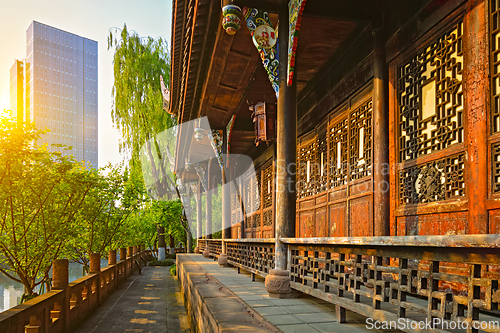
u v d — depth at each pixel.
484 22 3.47
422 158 4.29
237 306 4.17
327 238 3.29
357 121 5.87
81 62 133.25
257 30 4.94
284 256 4.76
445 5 3.99
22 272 7.79
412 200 4.47
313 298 4.61
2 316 4.08
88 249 11.77
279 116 4.88
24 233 7.33
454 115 3.90
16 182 6.71
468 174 3.58
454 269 3.71
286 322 3.36
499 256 1.65
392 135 4.91
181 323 7.77
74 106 128.88
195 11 5.71
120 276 14.16
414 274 2.22
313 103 7.70
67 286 6.50
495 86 3.38
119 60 11.70
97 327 7.39
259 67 7.15
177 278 15.48
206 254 14.49
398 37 4.82
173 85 8.45
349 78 6.09
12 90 128.88
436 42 4.21
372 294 2.65
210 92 8.23
